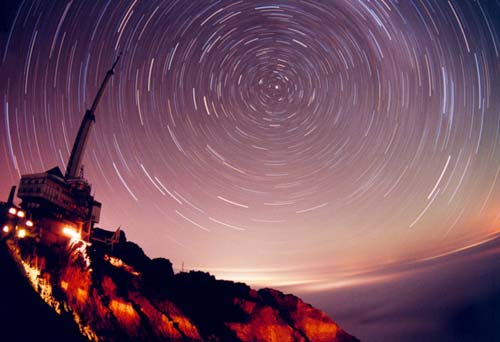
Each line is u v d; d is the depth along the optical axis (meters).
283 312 45.69
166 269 42.84
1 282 25.16
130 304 30.80
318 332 44.03
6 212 29.94
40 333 23.27
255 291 47.44
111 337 26.89
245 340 36.62
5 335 21.80
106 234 44.31
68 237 37.16
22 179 37.56
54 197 37.66
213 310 39.16
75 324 25.89
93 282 30.52
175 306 35.22
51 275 28.77
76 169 48.97
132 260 40.56
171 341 30.36
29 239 30.95
